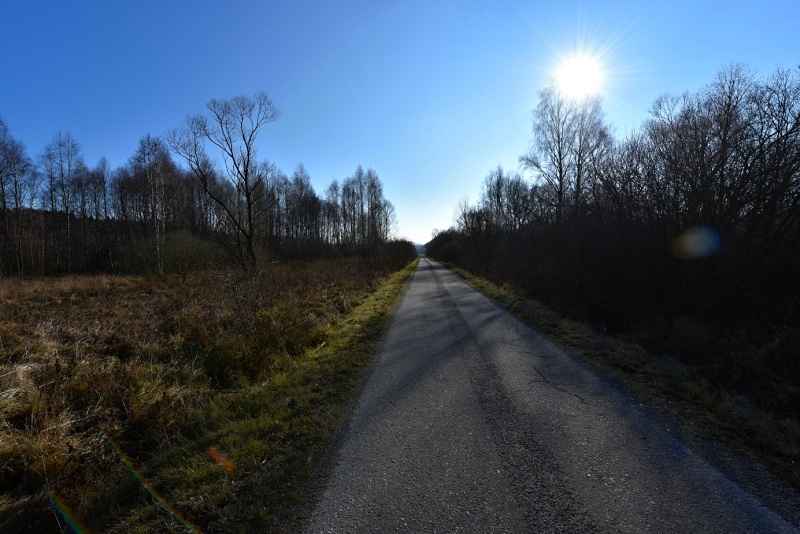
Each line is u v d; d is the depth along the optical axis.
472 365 6.08
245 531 2.49
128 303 13.44
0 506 3.01
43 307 13.77
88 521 2.73
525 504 2.68
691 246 10.25
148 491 3.00
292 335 7.78
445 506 2.67
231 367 6.52
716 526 2.43
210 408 4.68
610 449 3.42
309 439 3.72
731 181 10.03
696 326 8.90
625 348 6.99
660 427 3.85
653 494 2.76
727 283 9.16
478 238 41.78
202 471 3.21
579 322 10.11
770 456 3.27
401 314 11.01
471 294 15.97
